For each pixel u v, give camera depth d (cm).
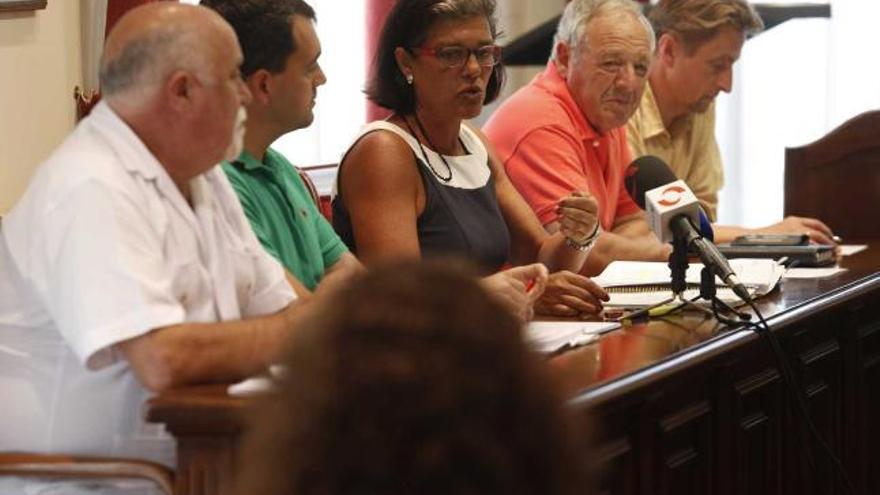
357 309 125
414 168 515
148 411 311
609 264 571
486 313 125
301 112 447
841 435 551
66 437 354
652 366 387
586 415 132
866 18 1017
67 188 346
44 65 605
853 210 699
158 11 359
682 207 463
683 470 428
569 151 608
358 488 121
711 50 686
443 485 121
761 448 481
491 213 534
